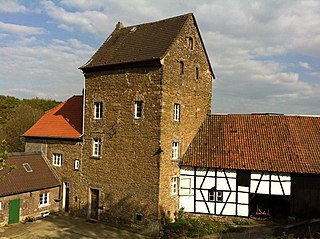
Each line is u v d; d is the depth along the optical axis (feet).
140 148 76.95
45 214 88.33
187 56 83.15
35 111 153.38
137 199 76.74
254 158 79.82
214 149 83.61
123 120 79.92
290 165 76.95
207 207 80.79
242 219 78.43
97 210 84.33
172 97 77.77
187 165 81.15
